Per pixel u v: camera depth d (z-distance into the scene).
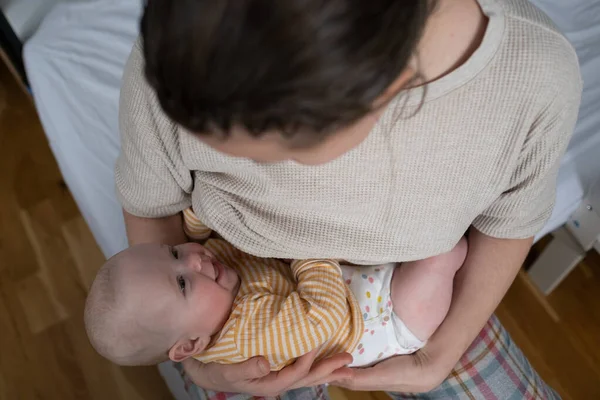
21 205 1.52
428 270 0.79
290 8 0.31
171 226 0.87
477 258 0.80
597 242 1.06
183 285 0.76
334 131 0.38
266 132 0.37
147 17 0.35
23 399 1.28
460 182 0.62
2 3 1.31
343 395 1.27
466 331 0.81
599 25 1.12
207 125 0.38
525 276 1.36
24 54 1.16
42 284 1.42
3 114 1.65
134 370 1.31
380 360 0.84
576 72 0.57
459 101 0.55
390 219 0.67
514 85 0.54
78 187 1.07
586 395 1.22
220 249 0.85
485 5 0.54
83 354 1.33
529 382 0.88
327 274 0.76
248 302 0.75
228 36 0.32
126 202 0.81
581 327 1.29
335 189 0.63
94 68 1.13
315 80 0.33
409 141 0.57
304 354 0.74
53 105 1.11
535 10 0.57
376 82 0.35
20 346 1.34
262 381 0.75
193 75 0.34
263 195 0.67
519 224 0.73
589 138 1.00
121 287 0.74
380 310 0.81
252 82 0.33
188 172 0.72
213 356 0.76
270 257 0.81
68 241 1.47
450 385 0.87
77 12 1.20
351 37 0.32
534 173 0.65
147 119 0.66
